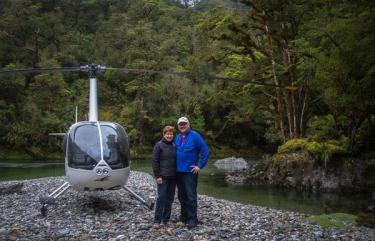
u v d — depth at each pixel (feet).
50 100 181.47
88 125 37.70
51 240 25.35
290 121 92.32
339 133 83.82
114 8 286.66
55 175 96.07
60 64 215.72
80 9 283.38
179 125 29.19
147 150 183.32
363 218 36.78
